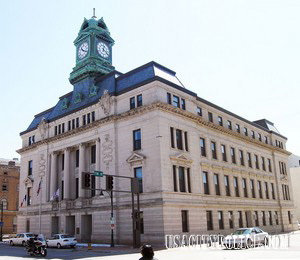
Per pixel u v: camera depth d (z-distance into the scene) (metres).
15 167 93.19
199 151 46.78
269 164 68.81
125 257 26.92
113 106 46.50
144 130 42.06
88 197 48.94
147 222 39.16
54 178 54.62
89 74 53.94
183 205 40.78
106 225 43.69
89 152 50.44
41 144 58.34
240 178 55.91
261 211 59.97
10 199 89.94
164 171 39.69
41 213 54.78
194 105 48.22
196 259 22.64
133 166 42.34
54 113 59.47
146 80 43.09
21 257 29.58
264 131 70.38
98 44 55.69
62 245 39.47
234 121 59.47
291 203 72.56
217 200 48.03
